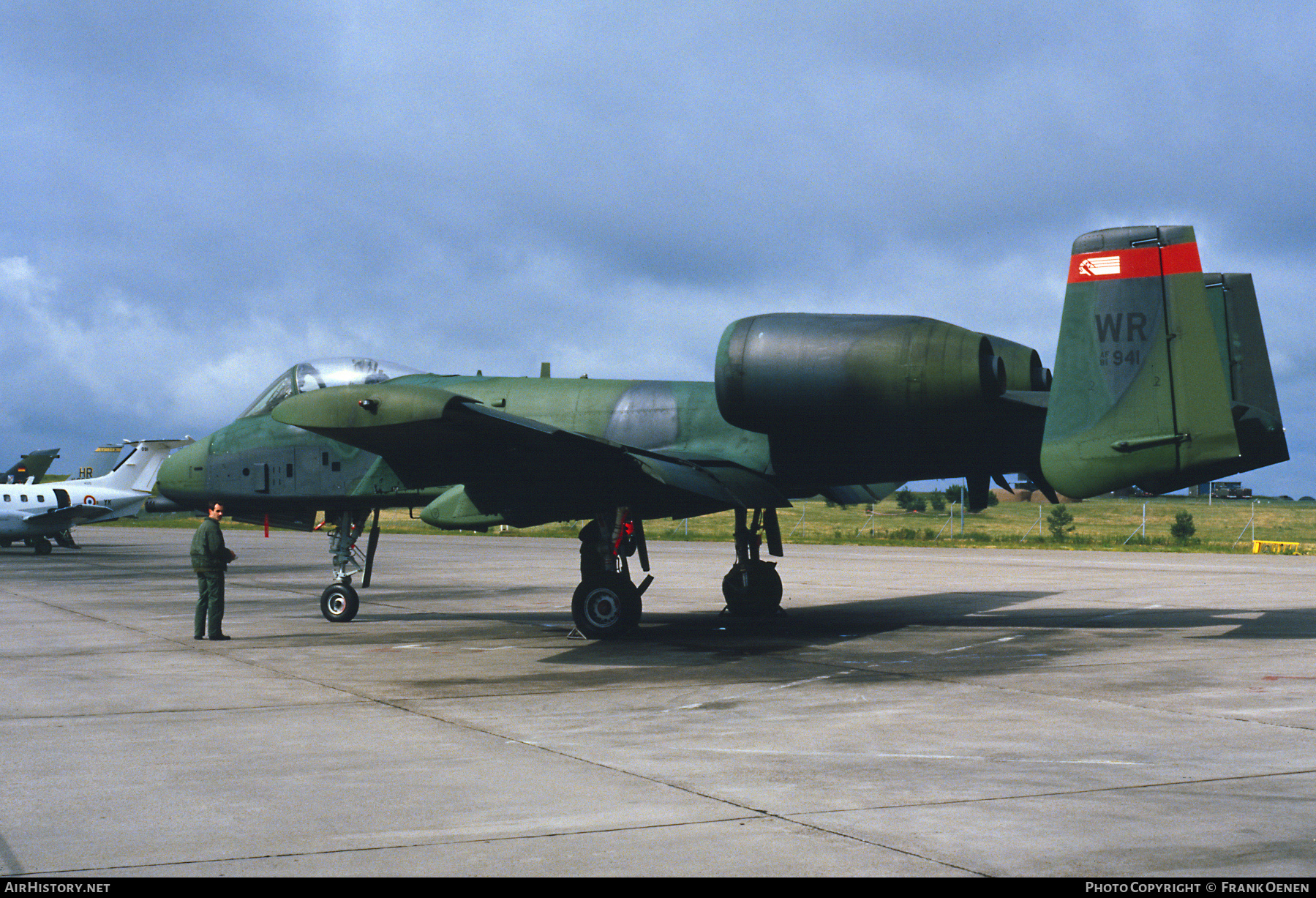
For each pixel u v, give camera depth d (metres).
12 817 4.92
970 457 11.64
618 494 11.69
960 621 13.84
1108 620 14.04
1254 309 11.67
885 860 4.25
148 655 10.92
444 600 17.89
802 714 7.48
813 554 33.94
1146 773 5.70
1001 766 5.85
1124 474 10.45
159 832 4.68
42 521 35.12
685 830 4.67
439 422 10.42
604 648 11.30
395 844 4.50
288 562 30.72
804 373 11.02
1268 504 91.12
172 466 13.85
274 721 7.29
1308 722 7.08
